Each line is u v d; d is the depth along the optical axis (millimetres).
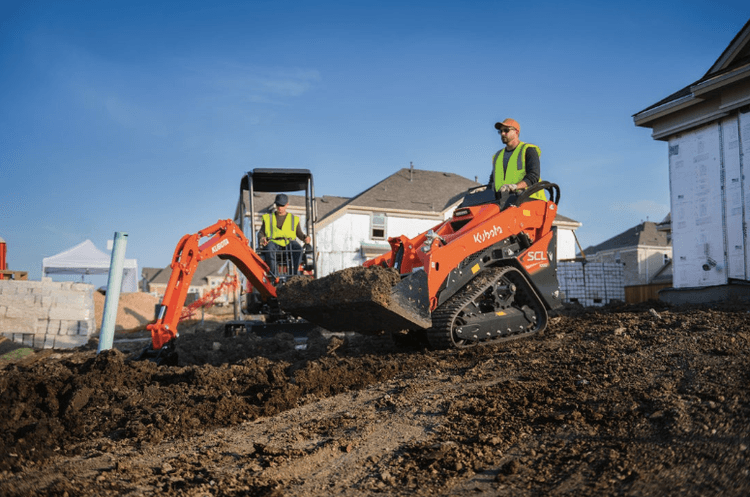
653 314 6773
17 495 2705
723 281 10789
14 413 4141
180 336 9156
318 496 2721
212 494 2764
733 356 4453
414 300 5410
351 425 3814
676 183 11914
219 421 4074
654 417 3307
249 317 17391
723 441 2795
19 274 14742
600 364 4719
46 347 11039
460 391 4375
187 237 7098
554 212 7293
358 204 27812
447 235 6348
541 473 2775
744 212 10398
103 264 26922
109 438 3816
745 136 10391
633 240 46281
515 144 7117
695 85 10758
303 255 10727
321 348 6816
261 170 10820
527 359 5195
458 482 2773
